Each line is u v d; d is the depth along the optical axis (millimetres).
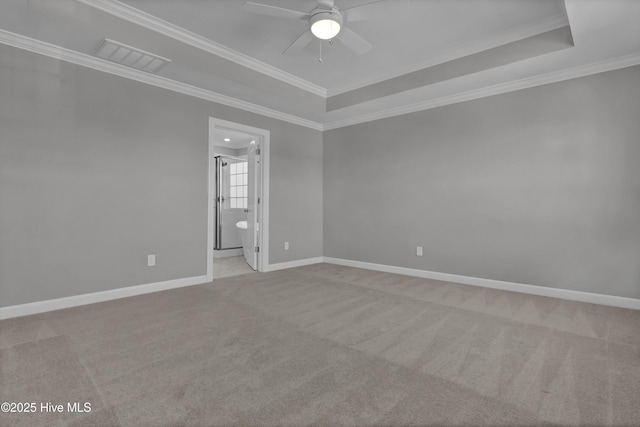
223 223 6242
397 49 3293
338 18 2291
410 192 4297
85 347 2062
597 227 3016
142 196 3314
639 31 2434
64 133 2832
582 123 3074
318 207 5285
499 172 3561
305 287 3650
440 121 4000
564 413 1417
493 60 3107
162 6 2609
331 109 4531
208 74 3268
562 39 2736
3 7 2193
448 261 3969
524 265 3418
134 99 3248
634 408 1445
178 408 1449
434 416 1399
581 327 2428
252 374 1753
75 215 2895
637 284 2840
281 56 3477
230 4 2576
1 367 1804
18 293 2615
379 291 3482
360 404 1487
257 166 4594
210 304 2998
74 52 2854
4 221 2553
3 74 2537
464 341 2191
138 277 3293
